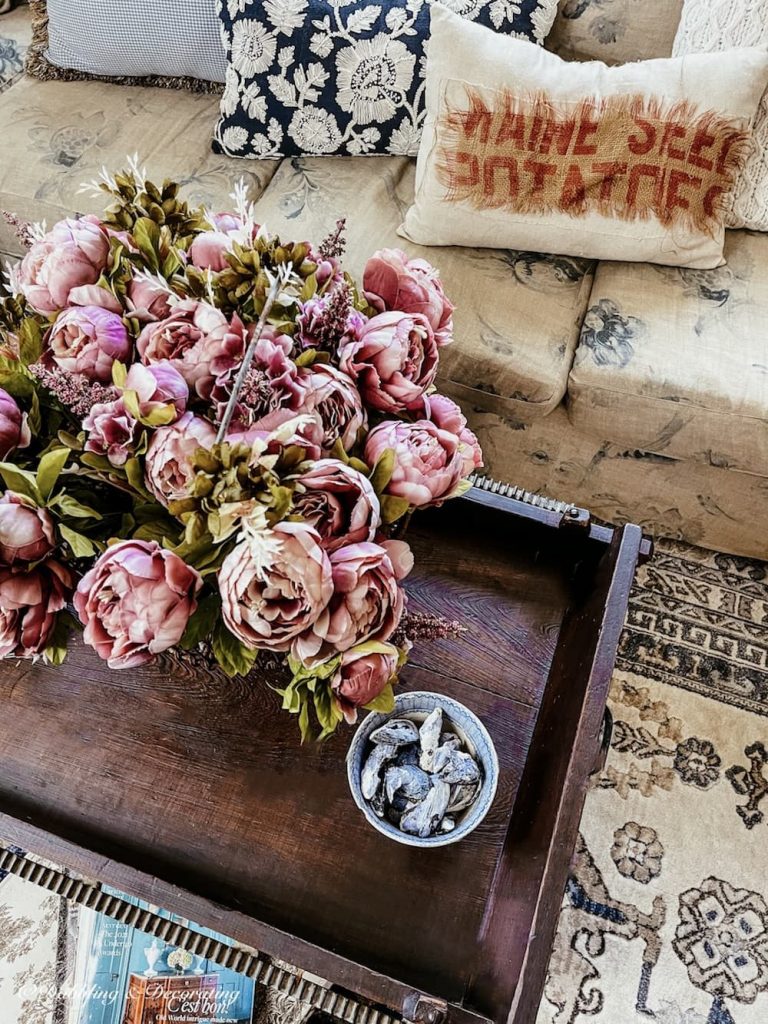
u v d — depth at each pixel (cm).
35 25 145
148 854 72
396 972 67
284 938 61
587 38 134
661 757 116
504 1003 60
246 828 74
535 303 119
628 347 113
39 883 72
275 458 49
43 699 80
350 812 75
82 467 60
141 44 136
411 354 62
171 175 130
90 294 58
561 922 102
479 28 114
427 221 119
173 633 51
